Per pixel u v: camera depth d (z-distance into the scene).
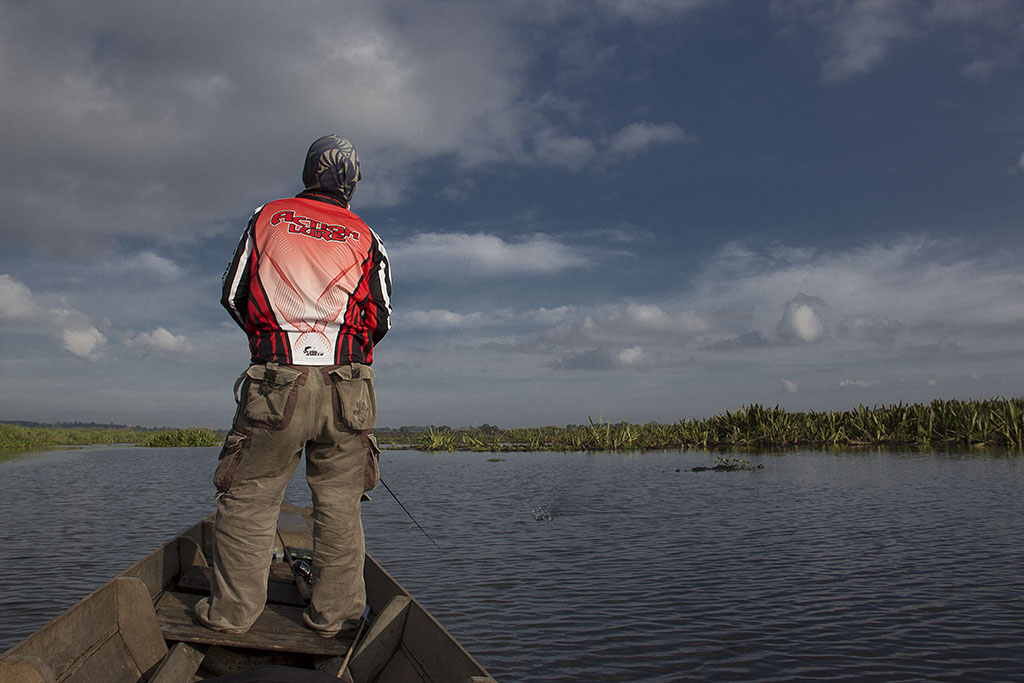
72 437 60.22
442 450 36.88
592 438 35.19
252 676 2.14
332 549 2.93
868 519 11.73
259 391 2.70
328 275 2.79
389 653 2.80
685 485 17.39
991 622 6.45
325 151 3.03
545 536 11.14
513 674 5.43
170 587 3.61
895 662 5.56
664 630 6.42
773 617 6.75
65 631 2.26
